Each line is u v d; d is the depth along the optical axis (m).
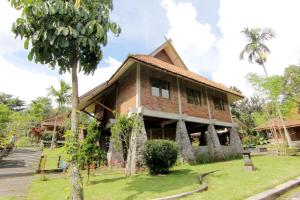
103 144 16.45
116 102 14.53
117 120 10.93
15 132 22.23
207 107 16.59
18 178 9.87
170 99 13.66
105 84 13.92
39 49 5.99
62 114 29.05
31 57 6.02
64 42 5.62
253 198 5.33
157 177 8.87
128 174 9.90
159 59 16.84
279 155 17.12
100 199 5.65
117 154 12.88
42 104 36.22
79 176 5.43
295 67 27.25
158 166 9.76
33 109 32.09
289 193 6.43
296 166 10.68
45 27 5.57
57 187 7.58
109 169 12.02
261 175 8.23
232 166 11.50
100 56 6.40
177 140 13.26
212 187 6.57
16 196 6.52
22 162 16.02
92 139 7.30
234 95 19.19
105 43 6.07
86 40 5.66
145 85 12.48
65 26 5.66
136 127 10.84
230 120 18.86
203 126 17.70
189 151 12.99
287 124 26.25
